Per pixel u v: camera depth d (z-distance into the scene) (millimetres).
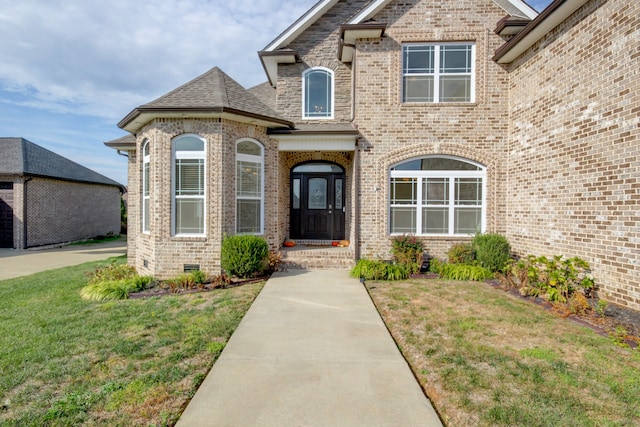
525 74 8422
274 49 10891
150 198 8688
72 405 3051
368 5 9148
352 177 10742
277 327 5070
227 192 8609
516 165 8828
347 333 4832
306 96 11031
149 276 8312
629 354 4160
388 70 9414
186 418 2869
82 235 21719
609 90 5930
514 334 4797
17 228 17266
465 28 9234
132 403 3105
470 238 9328
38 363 3938
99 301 6629
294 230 12070
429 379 3578
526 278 7055
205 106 7965
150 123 8719
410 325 5164
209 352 4195
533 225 8102
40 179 18312
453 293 6980
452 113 9320
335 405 3061
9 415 2947
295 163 11938
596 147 6219
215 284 7500
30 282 8555
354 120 9797
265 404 3074
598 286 6156
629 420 2883
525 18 8570
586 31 6422
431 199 9555
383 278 8273
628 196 5578
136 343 4457
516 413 2959
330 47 11008
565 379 3555
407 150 9406
